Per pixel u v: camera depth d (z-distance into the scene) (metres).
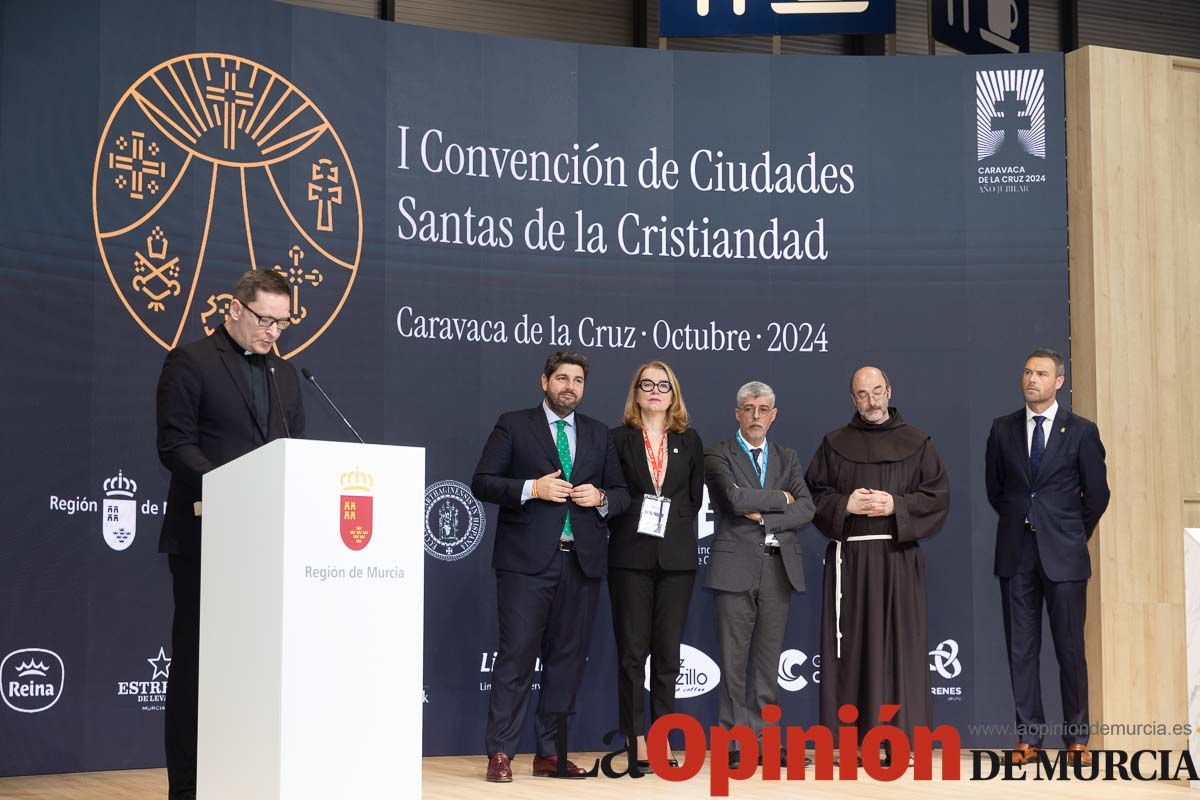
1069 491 5.71
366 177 6.12
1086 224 6.37
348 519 3.00
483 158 6.31
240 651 3.05
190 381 3.95
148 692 5.55
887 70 6.62
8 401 5.38
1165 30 9.34
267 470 3.00
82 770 5.40
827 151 6.58
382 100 6.18
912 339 6.48
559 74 6.45
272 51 6.00
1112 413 6.25
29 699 5.33
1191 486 6.34
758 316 6.48
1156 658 6.16
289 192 5.97
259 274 3.98
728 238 6.50
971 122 6.57
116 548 5.54
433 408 6.12
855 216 6.55
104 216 5.62
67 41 5.60
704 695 6.28
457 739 6.02
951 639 6.27
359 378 6.01
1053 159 6.51
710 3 7.27
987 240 6.50
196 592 3.89
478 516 6.14
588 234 6.40
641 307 6.41
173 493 3.95
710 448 5.69
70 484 5.46
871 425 5.74
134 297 5.65
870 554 5.58
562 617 5.31
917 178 6.56
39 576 5.38
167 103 5.77
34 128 5.51
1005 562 5.76
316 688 2.92
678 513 5.40
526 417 5.42
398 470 3.09
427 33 6.28
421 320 6.14
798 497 5.66
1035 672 5.71
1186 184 6.50
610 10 8.14
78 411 5.50
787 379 6.46
